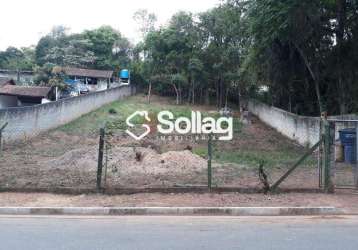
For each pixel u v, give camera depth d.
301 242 6.96
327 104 26.59
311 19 21.62
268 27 22.12
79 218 8.98
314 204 10.00
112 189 10.95
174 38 54.81
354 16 22.31
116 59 76.75
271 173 14.62
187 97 58.00
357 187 11.73
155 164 15.45
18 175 13.37
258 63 27.61
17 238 7.12
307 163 17.34
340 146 17.75
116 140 22.11
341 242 6.99
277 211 9.52
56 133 26.31
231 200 10.29
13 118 21.59
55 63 70.75
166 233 7.58
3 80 48.81
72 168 14.88
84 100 37.78
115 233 7.56
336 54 23.73
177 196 10.69
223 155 19.33
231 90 54.25
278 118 32.22
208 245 6.73
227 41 52.31
